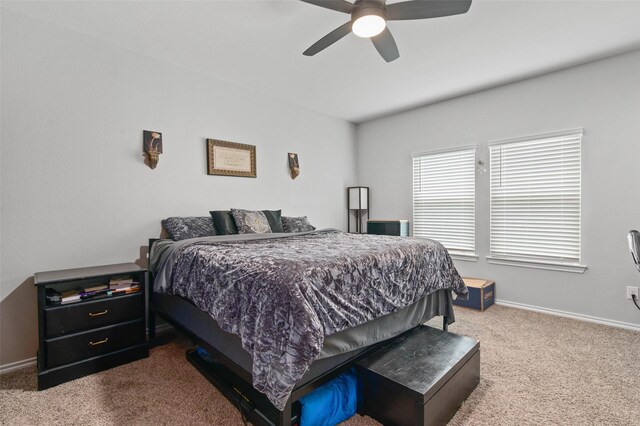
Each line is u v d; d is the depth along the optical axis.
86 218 2.51
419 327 2.23
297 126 4.21
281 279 1.43
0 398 1.83
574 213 3.15
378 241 2.53
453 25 2.38
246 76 3.30
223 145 3.37
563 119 3.18
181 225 2.82
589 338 2.64
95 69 2.55
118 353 2.22
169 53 2.81
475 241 3.85
